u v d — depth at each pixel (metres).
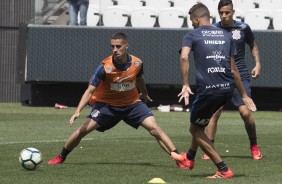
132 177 21.69
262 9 58.59
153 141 33.44
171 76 56.91
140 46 57.19
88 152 28.77
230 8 27.75
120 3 62.25
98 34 57.56
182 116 50.75
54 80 58.19
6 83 65.62
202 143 21.34
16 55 65.31
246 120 27.05
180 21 59.16
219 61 21.02
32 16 63.88
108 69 23.86
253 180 20.92
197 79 21.17
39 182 20.55
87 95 23.69
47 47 58.16
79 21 59.81
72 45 57.84
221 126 42.91
